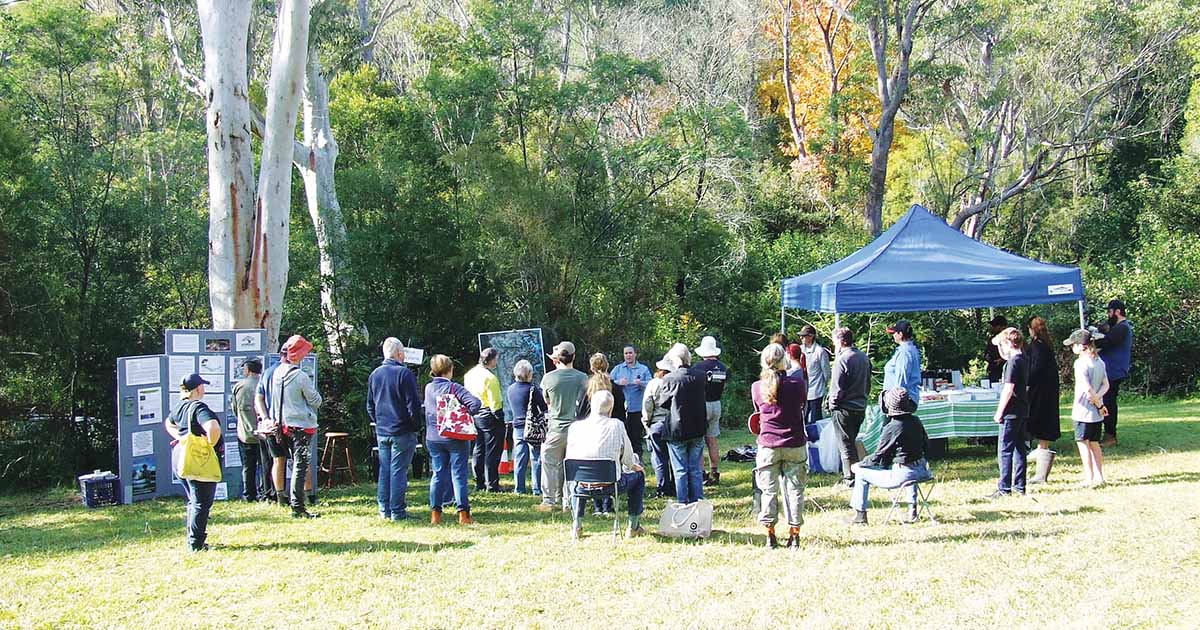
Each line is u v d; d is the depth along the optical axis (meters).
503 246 16.19
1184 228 26.84
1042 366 9.50
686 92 34.12
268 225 12.52
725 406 18.00
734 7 38.00
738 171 24.98
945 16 26.33
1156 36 25.30
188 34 18.75
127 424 10.56
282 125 12.44
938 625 5.34
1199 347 21.38
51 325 13.66
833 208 30.27
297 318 15.88
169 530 8.77
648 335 17.62
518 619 5.73
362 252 15.69
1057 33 25.12
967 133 28.92
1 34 15.55
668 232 17.77
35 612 6.07
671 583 6.46
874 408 11.14
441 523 8.77
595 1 28.92
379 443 9.12
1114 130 28.34
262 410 9.51
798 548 7.32
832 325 19.59
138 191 15.00
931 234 13.08
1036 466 10.56
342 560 7.28
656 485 10.75
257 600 6.23
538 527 8.52
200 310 15.51
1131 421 15.66
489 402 10.48
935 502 9.01
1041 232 30.45
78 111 16.05
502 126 18.72
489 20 18.64
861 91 30.62
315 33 17.27
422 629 5.60
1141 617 5.30
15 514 10.40
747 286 21.59
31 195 13.78
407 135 19.45
